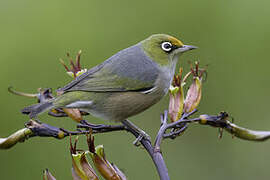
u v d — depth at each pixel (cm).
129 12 1588
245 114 1421
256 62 1437
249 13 1481
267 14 1461
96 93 877
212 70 1456
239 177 1362
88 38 1551
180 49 945
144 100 917
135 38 1561
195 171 1373
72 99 846
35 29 1555
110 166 691
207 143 1382
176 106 779
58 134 702
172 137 733
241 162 1365
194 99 798
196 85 806
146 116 1411
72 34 1555
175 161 1377
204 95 1437
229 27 1484
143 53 938
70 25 1573
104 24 1581
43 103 806
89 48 1538
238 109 1427
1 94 1437
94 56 1534
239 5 1492
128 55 932
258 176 1353
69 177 1317
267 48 1441
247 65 1441
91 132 690
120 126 766
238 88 1434
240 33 1467
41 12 1580
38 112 779
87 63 1527
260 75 1434
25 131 702
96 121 1342
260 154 1355
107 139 1370
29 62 1505
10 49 1516
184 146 1388
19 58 1506
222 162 1375
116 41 1561
